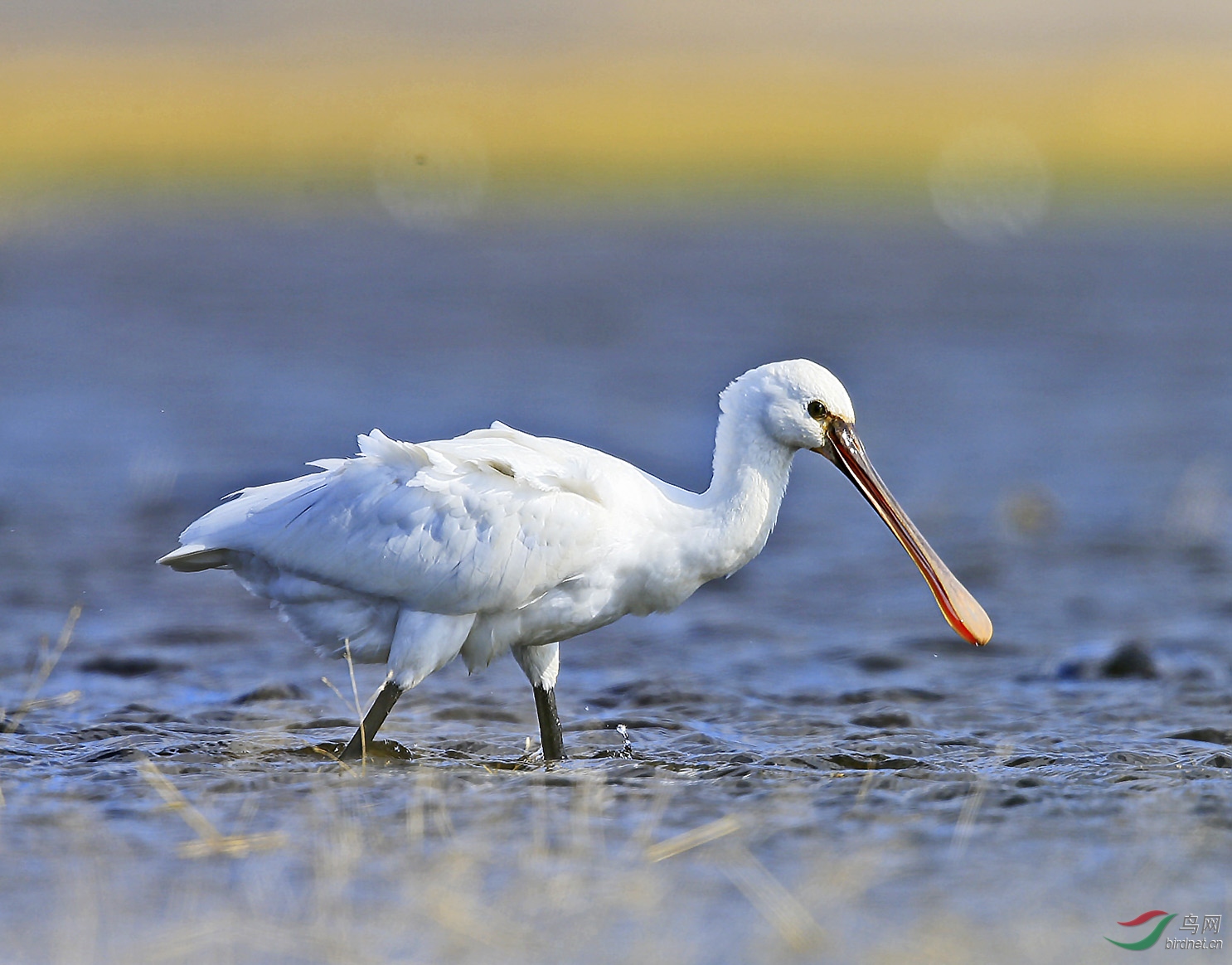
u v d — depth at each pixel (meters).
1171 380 42.38
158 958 8.34
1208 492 27.22
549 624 12.50
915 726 14.15
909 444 33.06
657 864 9.75
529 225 126.81
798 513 26.64
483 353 47.22
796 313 60.75
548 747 12.83
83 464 28.81
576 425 34.22
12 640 17.59
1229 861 9.83
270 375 41.53
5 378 39.69
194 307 59.94
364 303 63.38
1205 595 20.67
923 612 20.02
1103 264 85.25
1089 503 27.05
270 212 137.50
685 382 41.41
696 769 12.20
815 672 16.84
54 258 82.75
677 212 150.88
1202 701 15.13
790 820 10.66
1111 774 11.91
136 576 21.09
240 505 12.67
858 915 8.91
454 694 15.47
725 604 20.44
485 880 9.45
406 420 34.31
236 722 13.84
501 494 12.17
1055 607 20.16
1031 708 14.91
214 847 9.96
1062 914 8.96
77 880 9.43
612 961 8.28
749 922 8.80
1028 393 40.09
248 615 19.11
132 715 14.01
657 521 12.59
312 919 8.83
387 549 12.16
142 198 138.62
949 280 75.62
